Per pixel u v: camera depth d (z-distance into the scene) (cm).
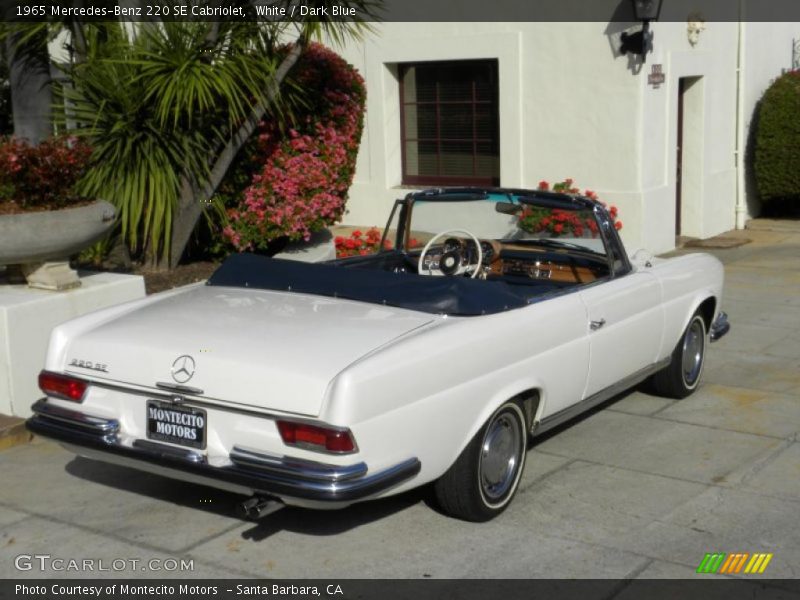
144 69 784
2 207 626
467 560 448
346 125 937
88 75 807
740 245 1241
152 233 799
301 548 462
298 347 435
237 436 427
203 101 763
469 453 465
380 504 509
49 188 638
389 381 417
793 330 863
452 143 1285
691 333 681
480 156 1264
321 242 931
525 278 621
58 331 488
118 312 512
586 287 562
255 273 543
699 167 1252
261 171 889
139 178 798
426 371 434
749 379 729
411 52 1255
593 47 1116
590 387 559
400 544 464
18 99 852
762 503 509
